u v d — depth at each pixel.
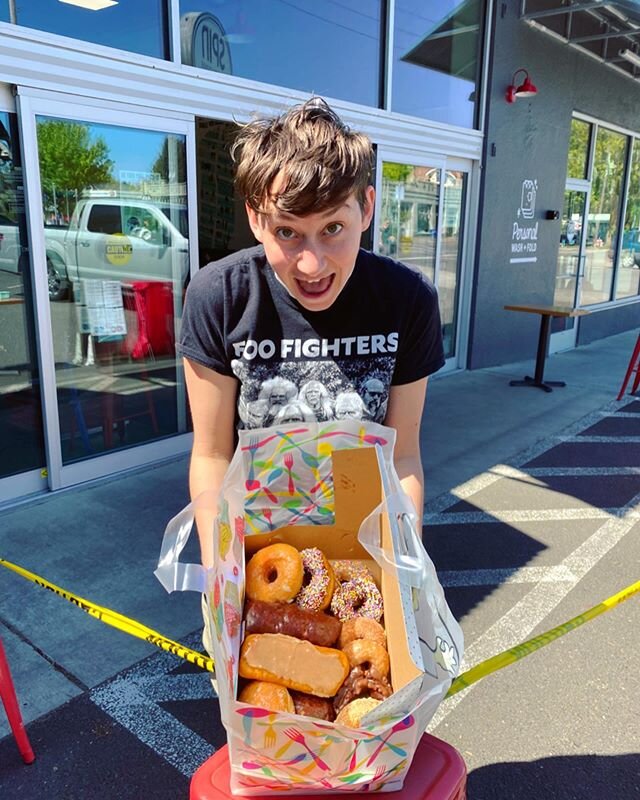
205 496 1.27
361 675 1.10
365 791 1.07
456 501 3.95
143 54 3.71
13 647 2.46
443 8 5.98
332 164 1.05
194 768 1.96
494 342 7.54
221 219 5.92
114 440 4.07
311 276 1.14
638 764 2.02
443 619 1.13
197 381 1.39
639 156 10.11
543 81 7.29
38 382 3.61
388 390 1.43
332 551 1.35
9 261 3.41
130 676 2.33
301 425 1.24
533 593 2.96
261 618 1.14
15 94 3.23
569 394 6.50
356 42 5.18
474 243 7.01
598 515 3.80
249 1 4.25
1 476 3.56
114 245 3.84
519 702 2.26
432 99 6.17
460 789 1.15
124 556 3.10
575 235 8.95
